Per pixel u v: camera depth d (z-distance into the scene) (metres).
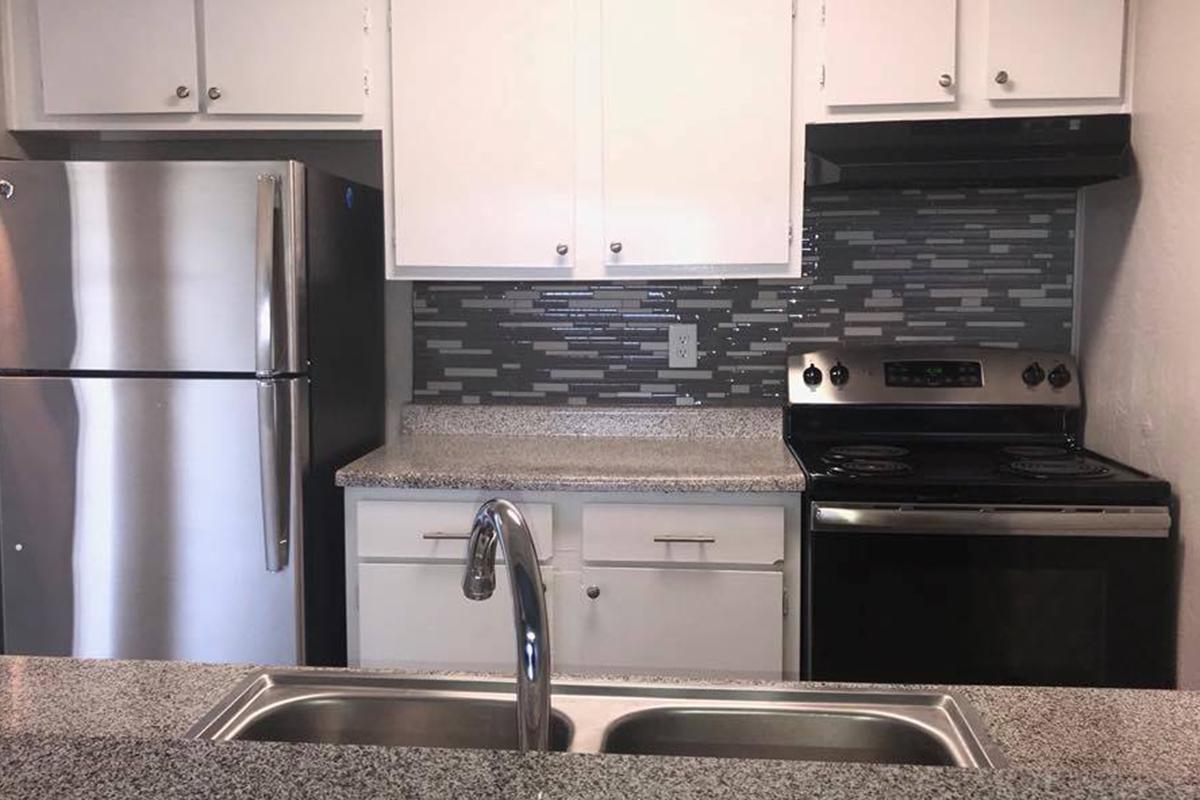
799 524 2.17
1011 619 2.08
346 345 2.44
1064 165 2.25
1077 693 1.06
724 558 2.17
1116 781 0.71
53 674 1.12
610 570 2.20
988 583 2.08
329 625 2.31
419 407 2.78
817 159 2.31
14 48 2.45
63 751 0.76
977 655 2.09
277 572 2.15
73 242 2.13
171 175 2.10
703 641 2.20
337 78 2.41
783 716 1.05
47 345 2.15
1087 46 2.26
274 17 2.40
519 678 0.87
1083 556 2.06
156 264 2.12
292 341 2.12
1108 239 2.43
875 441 2.63
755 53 2.33
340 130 2.45
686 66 2.35
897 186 2.50
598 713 1.04
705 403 2.76
